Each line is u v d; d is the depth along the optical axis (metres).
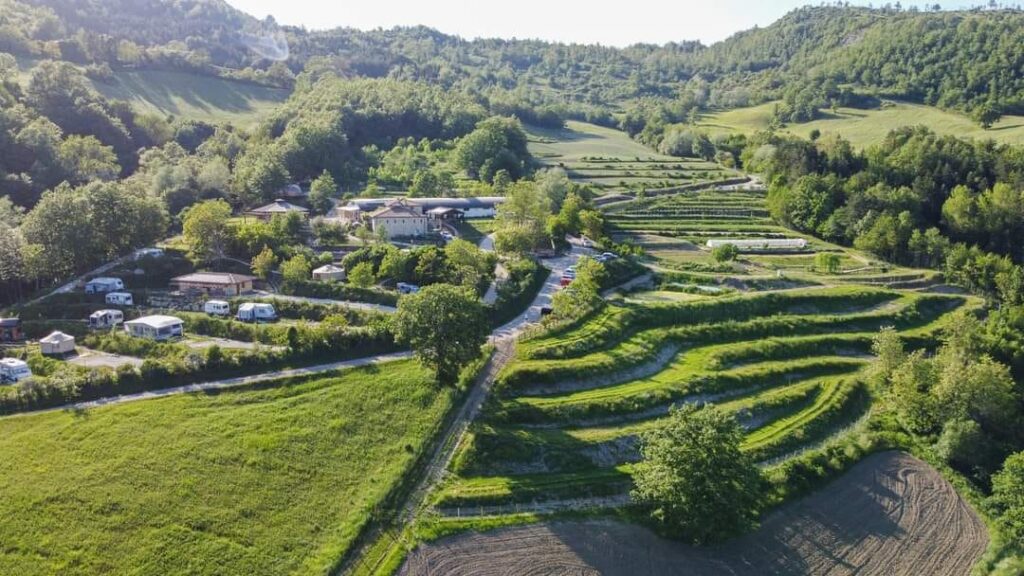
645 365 114.69
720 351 121.12
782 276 161.50
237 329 118.50
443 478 85.00
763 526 81.94
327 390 99.69
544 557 74.69
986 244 194.25
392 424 93.12
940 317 147.38
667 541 78.25
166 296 134.88
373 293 131.75
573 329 121.12
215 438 88.50
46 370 105.94
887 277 168.38
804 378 118.06
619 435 93.94
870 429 103.06
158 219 159.25
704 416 81.62
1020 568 76.94
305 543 73.81
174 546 72.19
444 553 74.25
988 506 87.31
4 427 90.94
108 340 115.06
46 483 80.00
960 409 101.06
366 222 183.00
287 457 85.81
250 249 151.88
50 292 136.12
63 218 141.00
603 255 164.12
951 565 78.50
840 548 80.00
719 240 193.62
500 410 96.31
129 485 80.00
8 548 71.25
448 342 97.50
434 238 174.38
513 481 84.88
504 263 156.00
